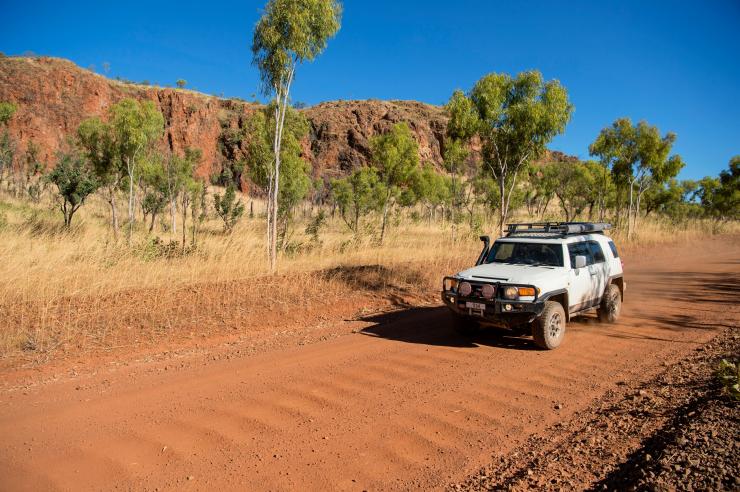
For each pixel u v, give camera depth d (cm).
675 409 436
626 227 2484
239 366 583
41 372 551
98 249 1111
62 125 7869
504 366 586
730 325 762
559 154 7569
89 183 2148
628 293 1101
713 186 3900
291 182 1964
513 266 746
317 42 1059
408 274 1165
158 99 9494
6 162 4347
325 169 10450
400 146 2112
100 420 432
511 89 1305
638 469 331
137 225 2520
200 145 9606
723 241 2577
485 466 355
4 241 1106
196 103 10006
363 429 416
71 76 8269
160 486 330
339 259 1317
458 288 697
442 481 336
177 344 668
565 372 564
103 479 338
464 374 557
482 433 409
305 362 598
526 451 376
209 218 3009
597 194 2967
